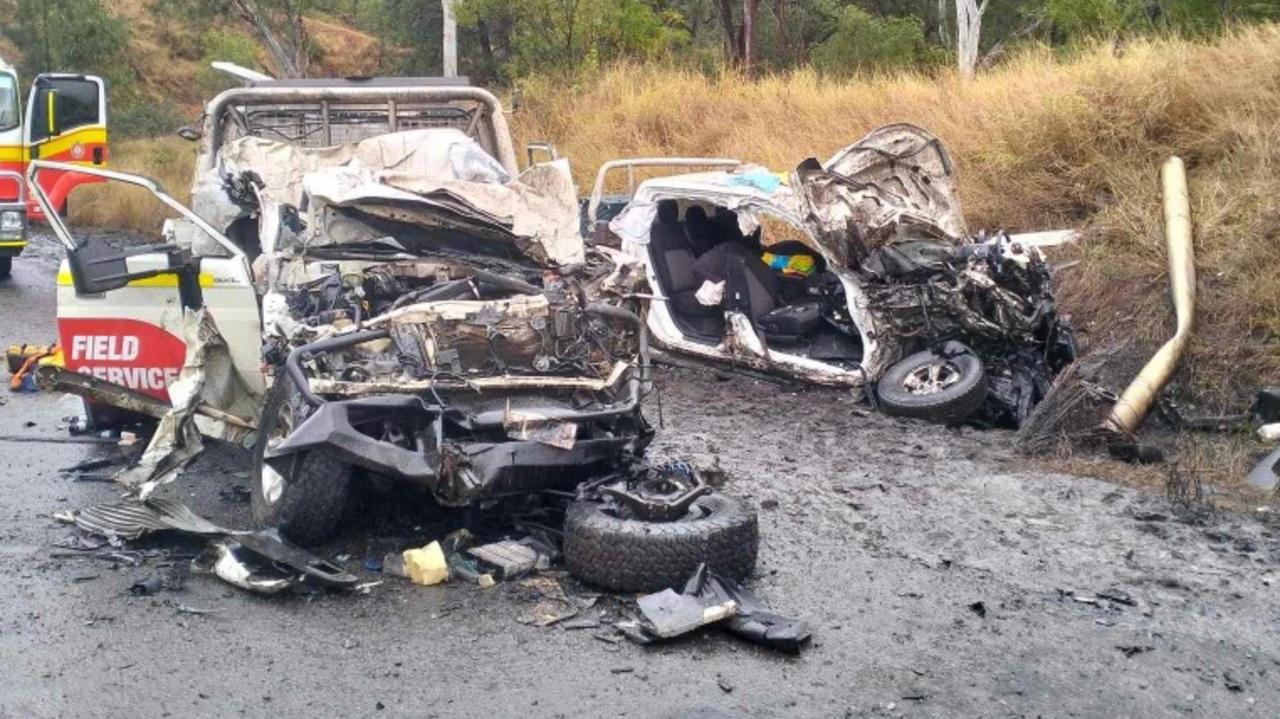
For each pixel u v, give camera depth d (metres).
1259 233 10.21
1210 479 7.65
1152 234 10.71
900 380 9.16
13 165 14.84
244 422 6.77
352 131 9.33
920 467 7.75
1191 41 14.04
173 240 7.69
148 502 6.15
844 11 24.33
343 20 40.56
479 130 9.45
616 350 6.41
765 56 25.81
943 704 4.62
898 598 5.64
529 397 6.00
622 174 17.02
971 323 9.05
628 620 5.22
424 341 5.92
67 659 4.77
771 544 6.29
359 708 4.45
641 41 22.33
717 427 8.68
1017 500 7.12
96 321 7.21
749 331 9.96
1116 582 5.91
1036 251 9.49
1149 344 9.91
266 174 7.81
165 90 37.81
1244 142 11.31
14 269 15.93
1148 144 11.92
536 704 4.51
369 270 6.40
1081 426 8.33
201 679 4.64
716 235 11.14
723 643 5.10
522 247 6.77
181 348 7.23
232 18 26.73
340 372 5.80
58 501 6.62
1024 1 24.84
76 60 32.03
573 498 5.86
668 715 4.44
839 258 9.52
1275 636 5.34
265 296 6.40
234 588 5.50
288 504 5.70
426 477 5.43
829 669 4.88
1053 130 12.41
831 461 7.86
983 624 5.37
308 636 5.03
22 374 9.17
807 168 9.79
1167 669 4.99
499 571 5.63
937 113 14.26
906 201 10.16
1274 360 9.29
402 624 5.16
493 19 23.77
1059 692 4.75
